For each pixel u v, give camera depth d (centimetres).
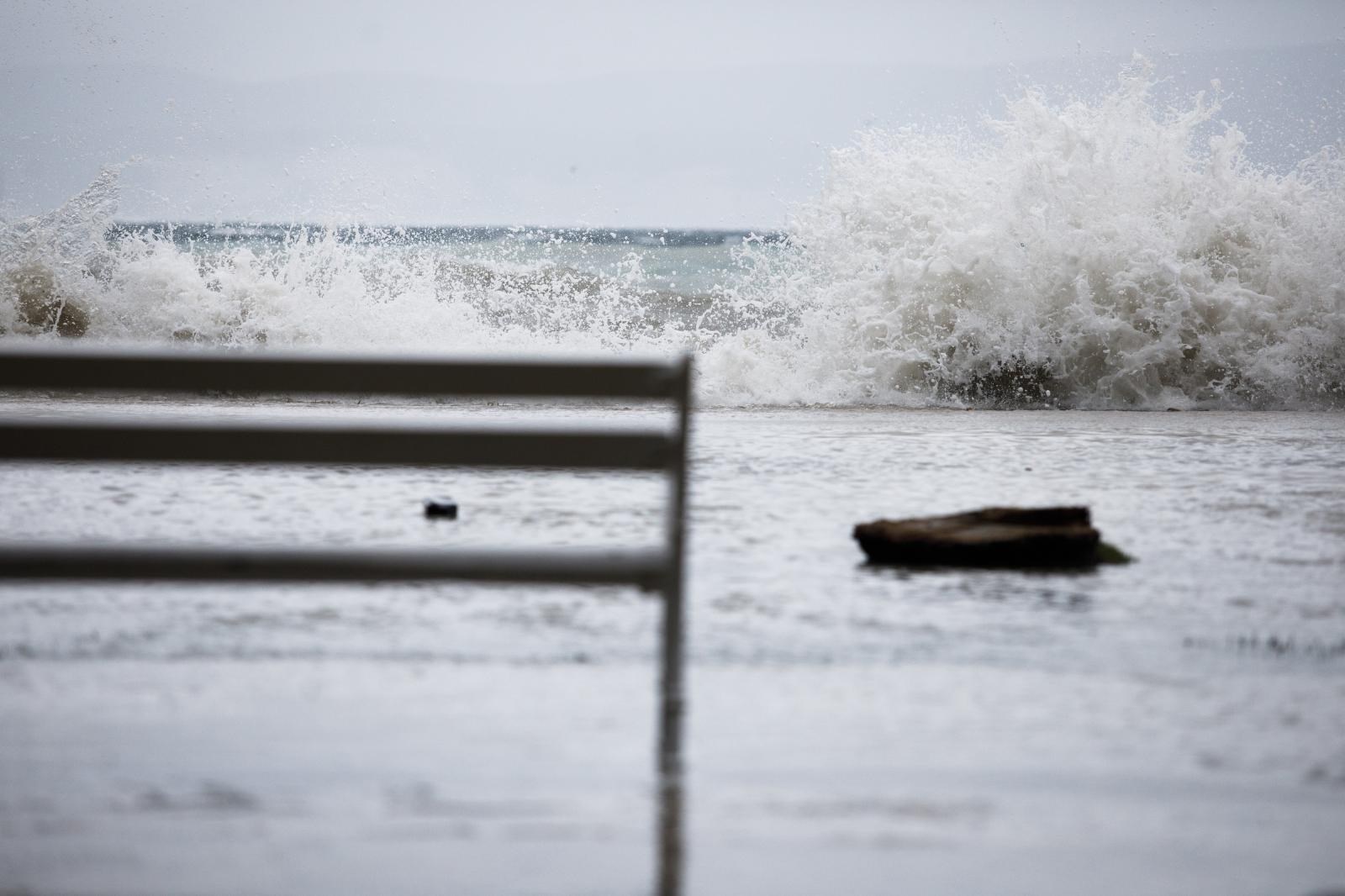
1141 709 1441
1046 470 3478
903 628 1797
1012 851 1054
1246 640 1742
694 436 4266
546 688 1492
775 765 1248
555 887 976
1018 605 1939
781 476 3325
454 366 1361
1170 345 5975
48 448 1345
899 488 3109
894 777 1220
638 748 1291
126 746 1281
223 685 1492
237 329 6619
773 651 1672
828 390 5928
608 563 1373
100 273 6744
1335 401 5956
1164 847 1067
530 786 1184
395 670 1561
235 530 2489
